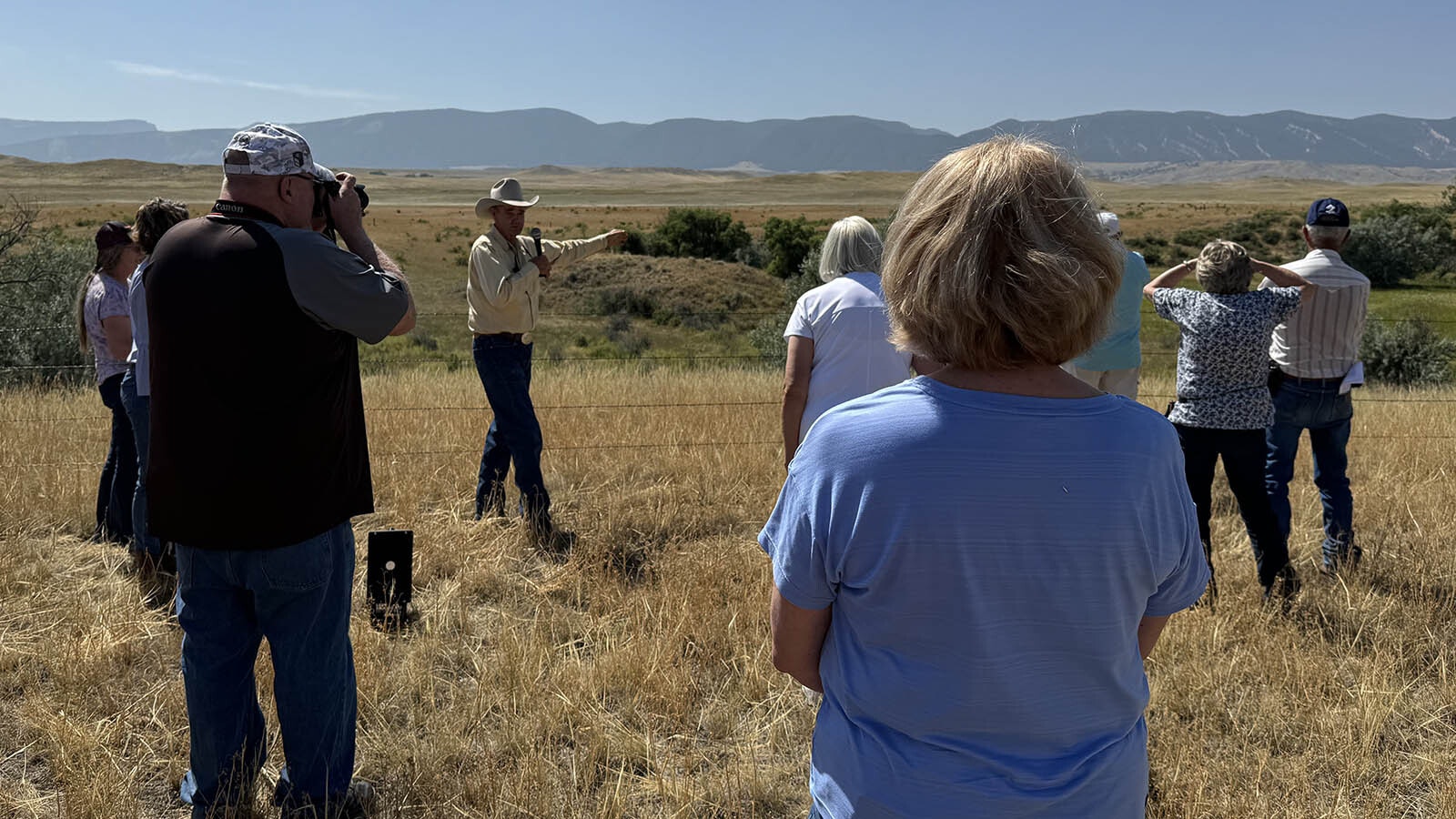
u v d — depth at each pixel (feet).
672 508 18.11
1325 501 15.49
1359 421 28.43
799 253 173.27
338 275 8.00
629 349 90.38
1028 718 4.54
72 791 9.19
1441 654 11.92
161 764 10.03
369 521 17.35
